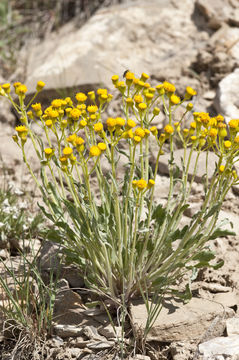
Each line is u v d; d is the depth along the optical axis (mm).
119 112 5844
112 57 6547
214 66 6129
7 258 4266
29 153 5531
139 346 3422
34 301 3596
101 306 3664
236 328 3422
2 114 6328
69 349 3492
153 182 3283
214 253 3643
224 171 3395
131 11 7219
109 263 3637
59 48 6820
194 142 3566
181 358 3287
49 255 4043
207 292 3762
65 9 8508
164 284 3621
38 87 3562
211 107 5746
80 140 3270
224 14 6746
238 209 4609
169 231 3729
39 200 4984
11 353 3523
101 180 3760
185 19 7035
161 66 6418
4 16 8328
